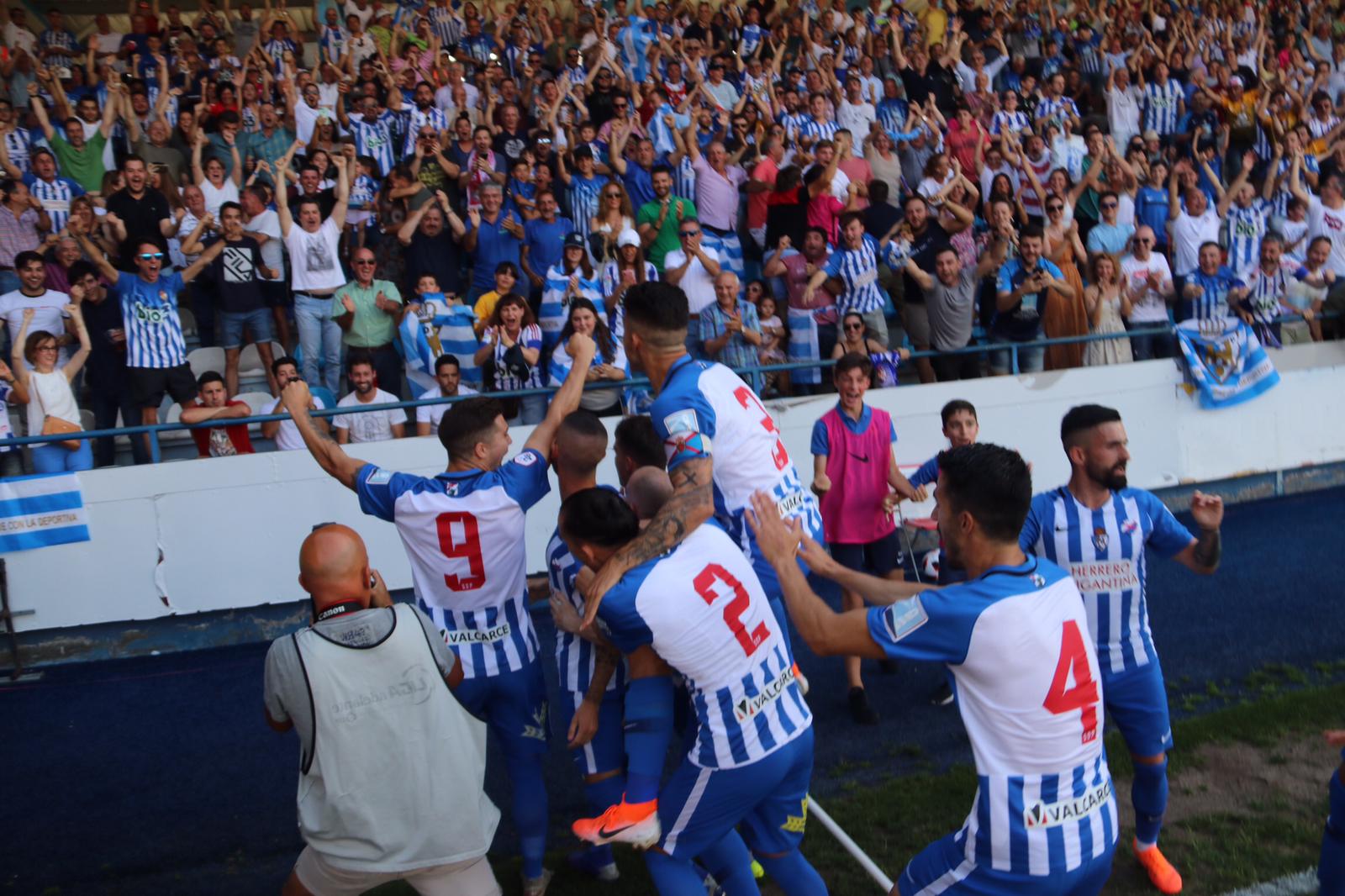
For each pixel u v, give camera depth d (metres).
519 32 12.87
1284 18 15.77
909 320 9.63
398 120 11.16
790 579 3.00
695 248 8.72
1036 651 2.79
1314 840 4.43
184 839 4.89
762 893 4.26
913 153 11.83
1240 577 7.68
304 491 7.22
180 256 9.59
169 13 12.66
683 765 3.38
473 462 4.05
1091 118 12.84
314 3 14.70
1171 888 4.14
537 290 9.48
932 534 8.40
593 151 10.63
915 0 16.12
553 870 4.51
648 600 3.22
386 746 3.23
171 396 8.37
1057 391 8.76
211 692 6.49
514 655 4.12
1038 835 2.83
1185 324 9.09
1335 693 5.74
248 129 11.23
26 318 7.42
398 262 9.62
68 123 10.41
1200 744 5.29
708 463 3.45
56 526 6.86
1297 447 9.53
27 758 5.70
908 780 5.12
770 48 13.80
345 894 3.35
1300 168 11.70
